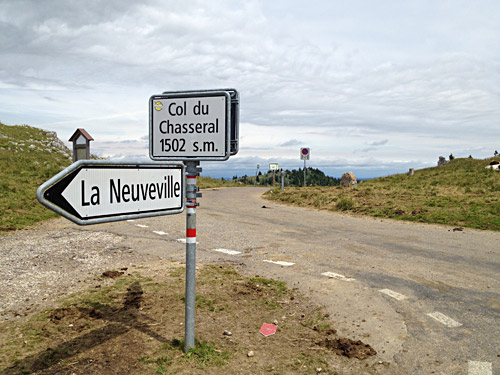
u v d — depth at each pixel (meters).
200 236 9.10
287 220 12.23
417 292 5.09
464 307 4.55
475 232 9.73
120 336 3.52
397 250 7.69
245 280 5.45
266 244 8.23
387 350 3.45
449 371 3.10
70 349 3.26
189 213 3.06
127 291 4.83
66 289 4.93
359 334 3.78
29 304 4.37
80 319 3.92
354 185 24.45
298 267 6.30
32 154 27.98
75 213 2.17
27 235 8.95
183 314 4.09
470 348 3.50
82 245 7.86
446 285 5.40
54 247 7.62
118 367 2.97
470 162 36.19
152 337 3.51
